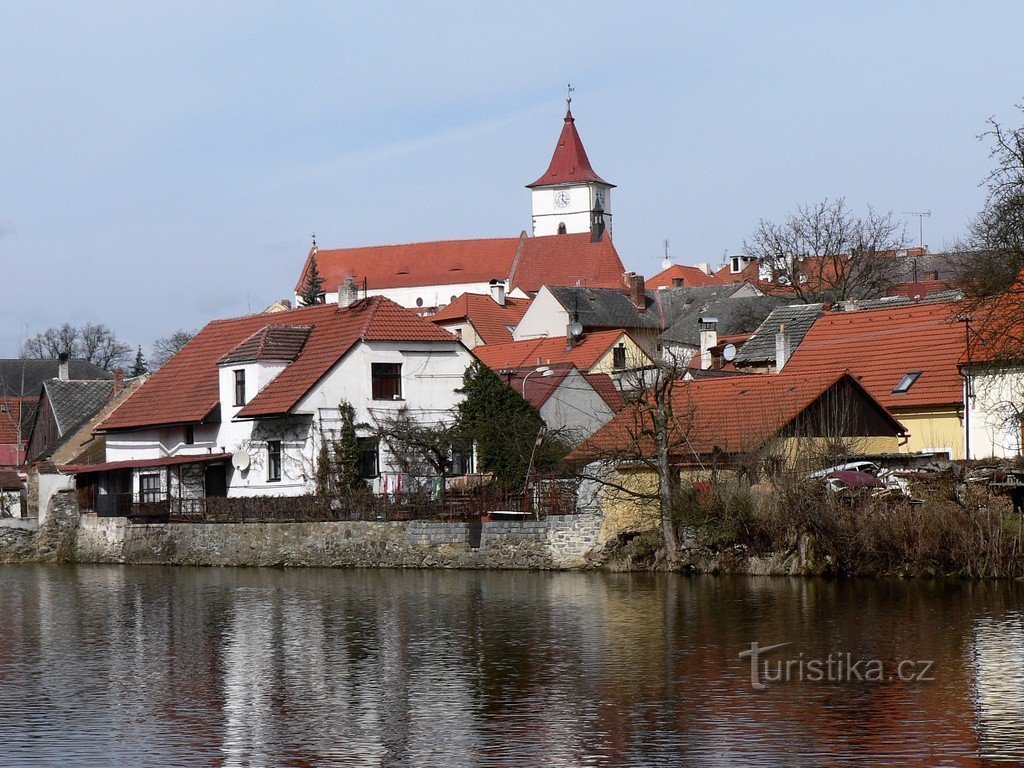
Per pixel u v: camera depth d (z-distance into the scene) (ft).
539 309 440.04
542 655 115.03
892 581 154.81
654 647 116.88
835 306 289.53
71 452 294.25
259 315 268.62
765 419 183.42
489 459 228.02
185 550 224.53
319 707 97.66
